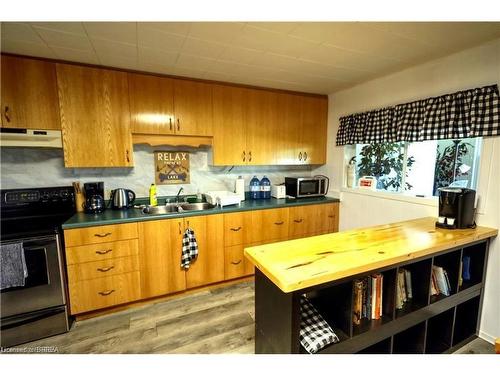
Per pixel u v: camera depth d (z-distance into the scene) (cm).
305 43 188
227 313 231
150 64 227
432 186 239
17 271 179
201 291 269
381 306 150
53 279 196
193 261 256
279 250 146
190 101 265
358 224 304
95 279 215
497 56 180
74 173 254
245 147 297
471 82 196
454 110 203
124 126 239
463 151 215
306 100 330
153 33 171
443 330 188
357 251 143
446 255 184
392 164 273
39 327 195
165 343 193
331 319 146
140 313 230
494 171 187
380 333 142
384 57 213
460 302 182
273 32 171
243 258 281
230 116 286
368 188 292
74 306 210
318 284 115
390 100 259
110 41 182
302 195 330
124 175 276
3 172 229
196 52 203
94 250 212
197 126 270
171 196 299
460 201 184
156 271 239
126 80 237
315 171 375
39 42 182
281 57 214
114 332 205
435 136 216
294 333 117
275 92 310
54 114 214
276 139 315
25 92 204
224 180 328
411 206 245
